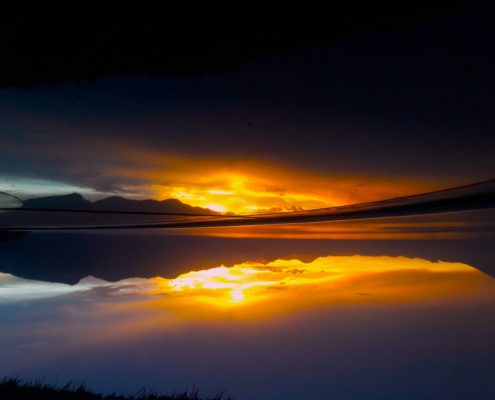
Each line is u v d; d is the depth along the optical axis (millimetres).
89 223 11102
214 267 16578
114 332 12836
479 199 6406
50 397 5801
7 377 6793
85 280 14617
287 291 17031
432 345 15328
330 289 17031
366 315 16188
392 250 8188
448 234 7453
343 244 8617
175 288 15805
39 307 13375
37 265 12711
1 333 12094
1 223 11797
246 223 10164
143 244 12117
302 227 9195
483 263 7340
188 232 10648
